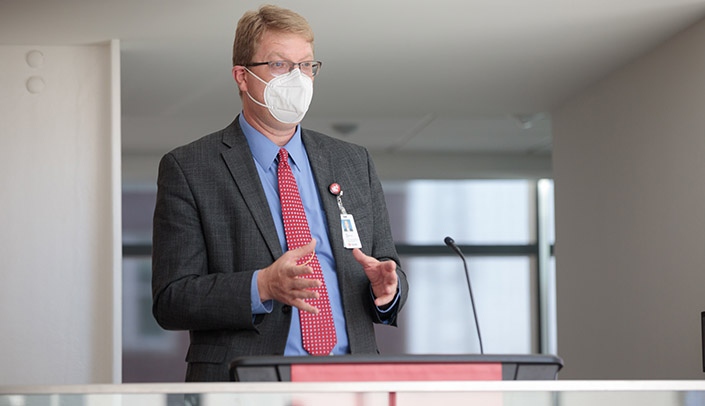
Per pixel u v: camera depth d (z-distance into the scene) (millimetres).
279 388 2686
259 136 4590
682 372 8609
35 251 8898
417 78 10711
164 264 4336
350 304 4410
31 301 8867
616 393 2758
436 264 23031
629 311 9812
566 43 9156
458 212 23047
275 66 4523
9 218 8891
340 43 9180
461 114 12867
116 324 8859
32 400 2674
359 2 7867
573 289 11500
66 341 8859
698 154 8359
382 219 4816
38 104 8977
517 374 2865
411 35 8906
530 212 23047
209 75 10414
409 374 2828
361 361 2826
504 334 22938
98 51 9055
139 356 22766
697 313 8336
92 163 8977
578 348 11289
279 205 4492
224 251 4348
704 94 8266
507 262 23000
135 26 8438
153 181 20766
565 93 11422
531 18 8352
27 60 8984
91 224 8953
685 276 8578
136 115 12766
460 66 10133
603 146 10609
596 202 10805
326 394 2693
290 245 4371
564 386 2752
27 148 8953
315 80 10805
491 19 8383
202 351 4230
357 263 4508
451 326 22984
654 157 9242
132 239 22703
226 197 4395
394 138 17766
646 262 9414
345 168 4723
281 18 4555
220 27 8492
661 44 9102
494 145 18578
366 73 10461
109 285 8906
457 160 19766
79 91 9008
